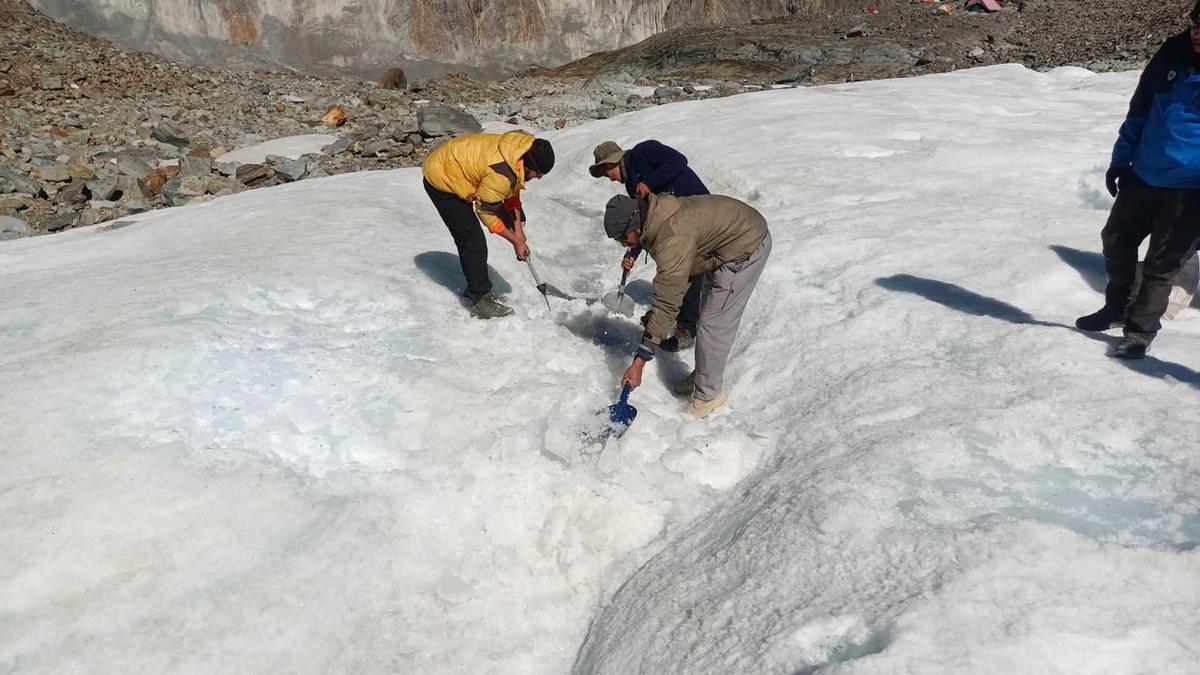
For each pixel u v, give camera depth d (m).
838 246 6.01
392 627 3.21
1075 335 4.31
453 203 5.15
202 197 10.35
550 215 8.03
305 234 6.69
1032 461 3.38
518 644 3.23
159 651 2.97
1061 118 9.65
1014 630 2.43
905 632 2.47
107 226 7.83
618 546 3.68
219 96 16.23
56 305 5.16
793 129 9.30
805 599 2.83
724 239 4.04
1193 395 3.65
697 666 2.73
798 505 3.30
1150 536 2.92
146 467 3.64
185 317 4.95
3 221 9.26
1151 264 3.84
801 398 4.41
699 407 4.42
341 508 3.65
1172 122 3.69
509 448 4.07
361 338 4.98
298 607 3.20
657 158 5.25
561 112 15.22
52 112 14.27
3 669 2.83
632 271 6.61
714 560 3.25
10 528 3.27
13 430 3.79
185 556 3.29
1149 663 2.29
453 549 3.60
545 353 5.00
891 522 3.10
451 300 5.66
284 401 4.28
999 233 5.94
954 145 8.25
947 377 4.13
